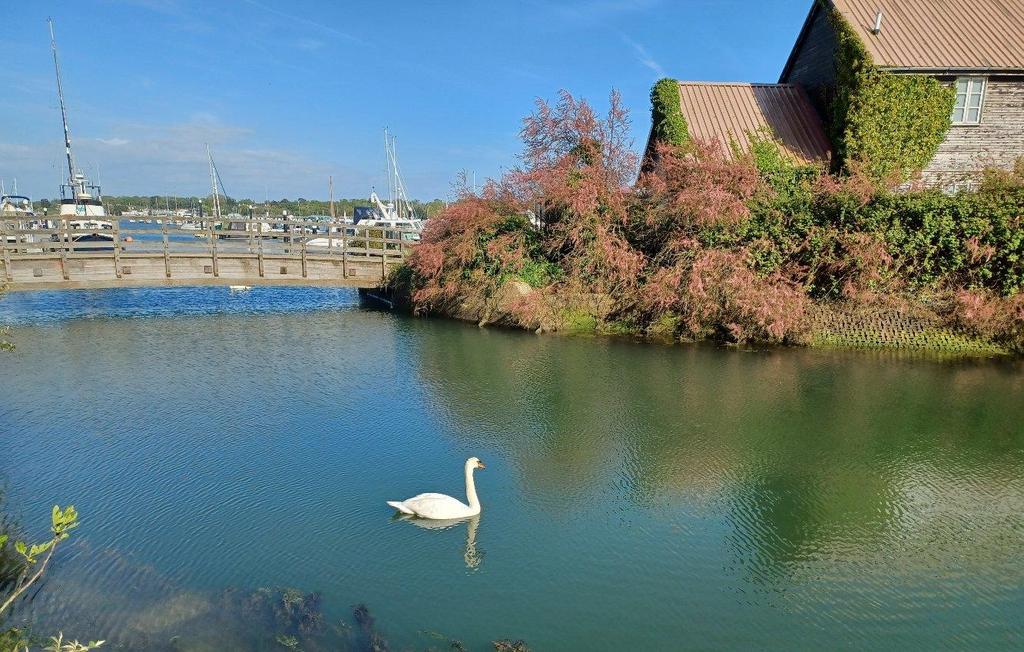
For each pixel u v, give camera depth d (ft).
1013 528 27.99
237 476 32.94
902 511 29.50
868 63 70.03
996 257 56.13
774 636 21.18
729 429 39.34
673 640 20.97
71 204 142.20
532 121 77.00
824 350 57.98
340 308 86.69
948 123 72.13
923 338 57.21
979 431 38.78
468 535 27.35
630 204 70.64
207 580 23.91
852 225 60.44
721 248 63.57
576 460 35.01
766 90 86.38
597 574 24.58
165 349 60.80
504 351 59.52
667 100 76.02
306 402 44.60
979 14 77.71
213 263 82.23
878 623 21.83
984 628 21.57
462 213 76.43
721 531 27.76
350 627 21.24
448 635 20.98
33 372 52.39
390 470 33.76
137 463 34.47
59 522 14.23
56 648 16.43
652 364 54.19
